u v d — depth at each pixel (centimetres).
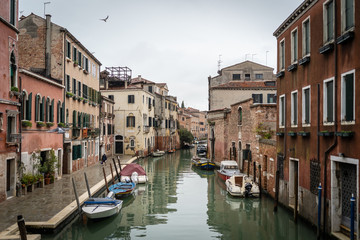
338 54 945
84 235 1174
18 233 966
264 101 3475
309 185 1139
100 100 3116
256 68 3800
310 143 1134
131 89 3988
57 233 1066
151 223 1327
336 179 967
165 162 3778
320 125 1059
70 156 2206
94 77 2941
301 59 1197
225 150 3033
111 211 1283
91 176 2130
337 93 950
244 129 2319
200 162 3089
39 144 1673
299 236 1142
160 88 5456
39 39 2066
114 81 4266
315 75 1102
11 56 1384
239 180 1895
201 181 2414
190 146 6906
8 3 1327
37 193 1509
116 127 4000
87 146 2659
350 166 914
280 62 1487
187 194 1916
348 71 890
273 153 1584
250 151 2150
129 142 3981
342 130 914
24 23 2075
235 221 1348
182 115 7069
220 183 2314
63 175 2144
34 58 2061
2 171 1288
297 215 1207
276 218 1338
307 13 1171
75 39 2272
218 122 3272
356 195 874
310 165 1130
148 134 4372
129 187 1859
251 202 1631
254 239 1130
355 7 855
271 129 1936
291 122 1329
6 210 1188
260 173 1759
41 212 1166
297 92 1266
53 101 1862
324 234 1003
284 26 1400
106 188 1747
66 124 2081
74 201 1345
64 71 2061
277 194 1396
